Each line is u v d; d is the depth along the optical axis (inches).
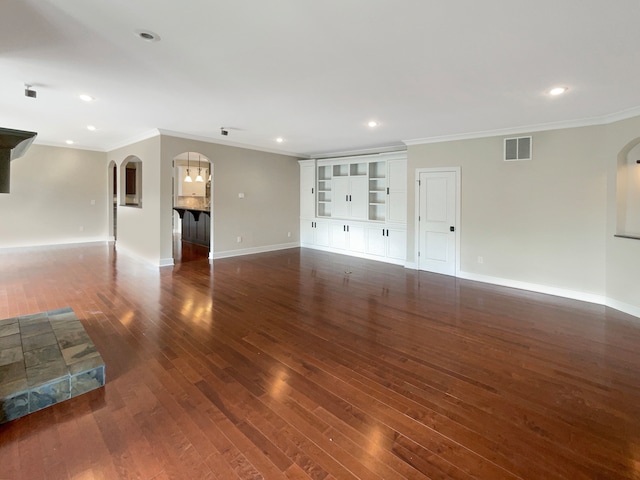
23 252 277.0
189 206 406.3
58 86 132.8
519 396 89.7
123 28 88.6
